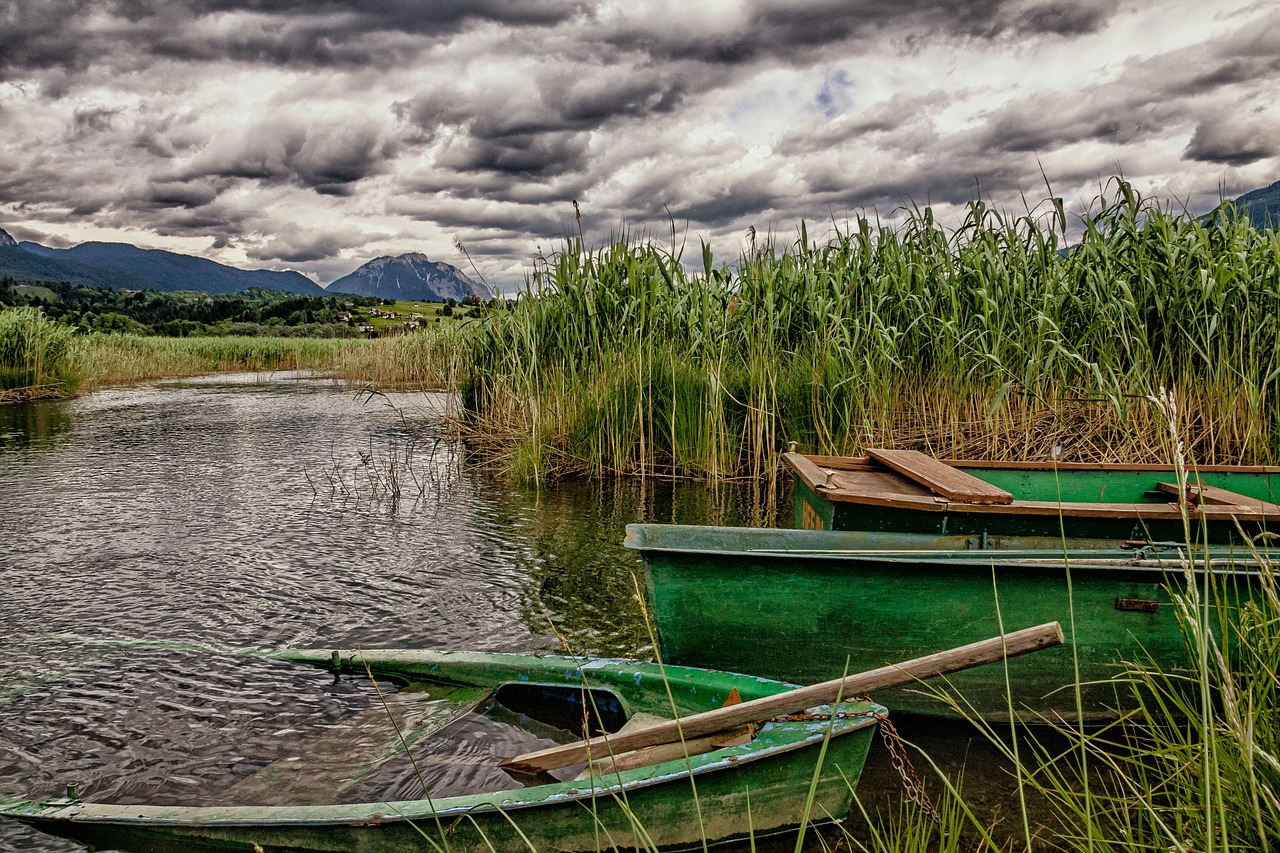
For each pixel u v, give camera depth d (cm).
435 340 2442
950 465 561
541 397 1111
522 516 856
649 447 1055
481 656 444
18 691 449
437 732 403
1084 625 403
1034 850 311
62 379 2292
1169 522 448
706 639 419
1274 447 757
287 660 477
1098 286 816
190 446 1341
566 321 1127
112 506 909
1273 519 432
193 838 305
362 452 1266
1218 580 388
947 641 408
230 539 770
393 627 551
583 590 625
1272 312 782
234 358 3834
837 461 600
